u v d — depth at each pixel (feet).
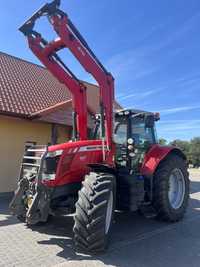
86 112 21.40
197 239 19.38
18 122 36.50
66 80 20.80
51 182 17.85
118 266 14.61
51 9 17.79
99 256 15.79
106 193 16.34
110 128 19.62
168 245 18.10
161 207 22.75
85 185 16.70
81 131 21.04
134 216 25.23
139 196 20.40
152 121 24.75
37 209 17.24
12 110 34.14
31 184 18.15
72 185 18.98
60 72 20.67
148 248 17.46
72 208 18.89
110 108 19.70
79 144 19.36
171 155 24.86
